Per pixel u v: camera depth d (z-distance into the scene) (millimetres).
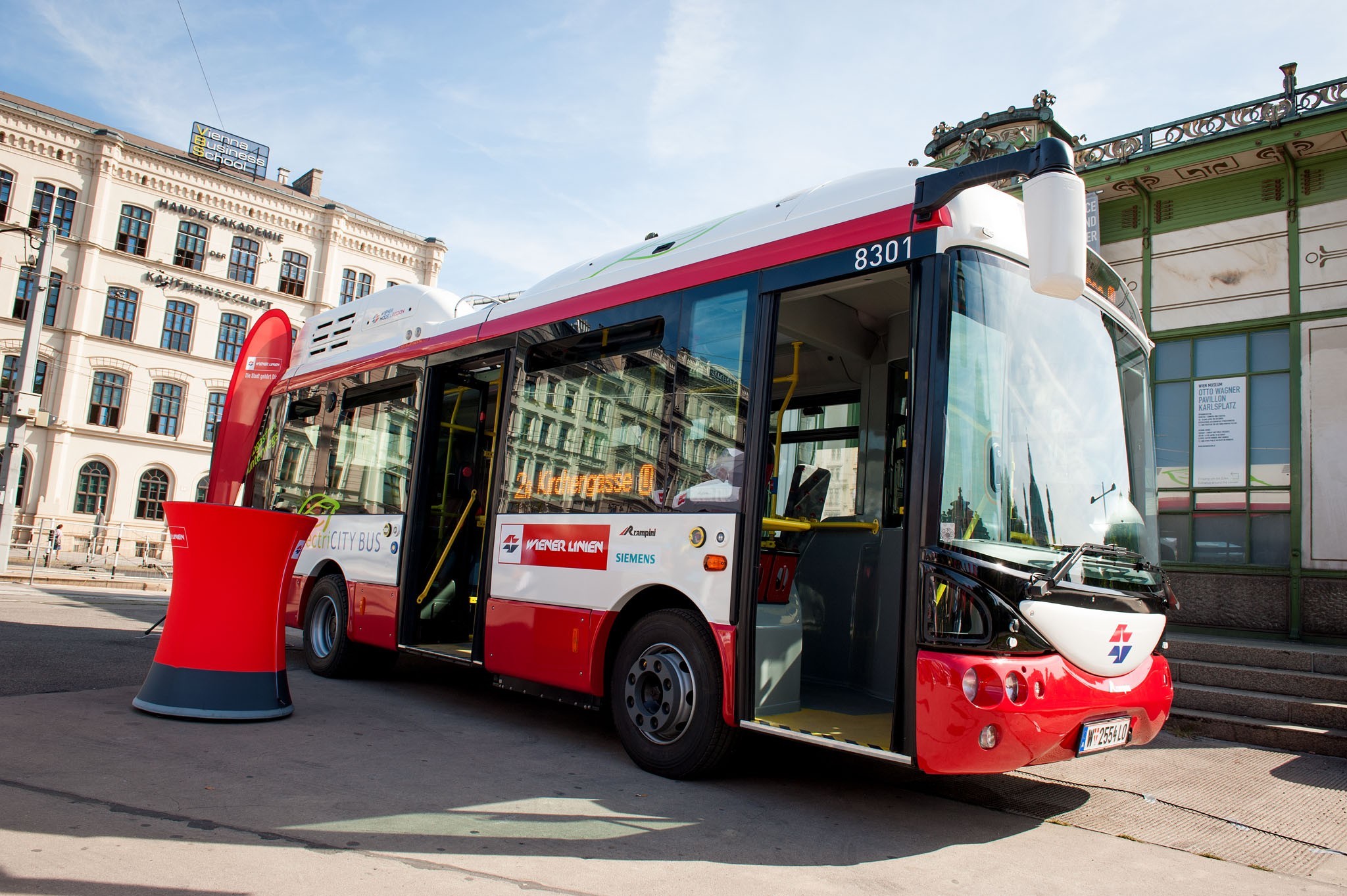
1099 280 5012
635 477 5262
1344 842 4316
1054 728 3865
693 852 3650
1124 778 5449
